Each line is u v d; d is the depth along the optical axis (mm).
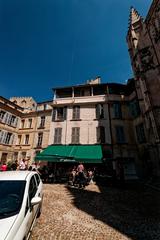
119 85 22469
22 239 3010
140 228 5301
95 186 13469
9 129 24703
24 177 4648
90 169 17078
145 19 17984
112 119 20547
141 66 17391
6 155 23719
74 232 4949
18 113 26719
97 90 23047
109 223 5707
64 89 23766
